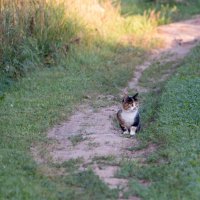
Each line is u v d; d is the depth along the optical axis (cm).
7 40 1719
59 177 1020
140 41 2253
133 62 2009
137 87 1739
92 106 1534
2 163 1073
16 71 1719
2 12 1722
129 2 2927
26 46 1777
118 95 1645
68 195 939
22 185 956
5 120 1365
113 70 1884
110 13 2356
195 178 972
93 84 1725
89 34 2067
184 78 1683
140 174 1028
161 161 1086
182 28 2572
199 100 1424
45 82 1700
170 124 1277
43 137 1266
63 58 1895
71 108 1494
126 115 1267
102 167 1076
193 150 1099
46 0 1917
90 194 945
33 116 1407
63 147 1207
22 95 1577
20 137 1251
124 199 933
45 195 930
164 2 3036
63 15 1952
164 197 920
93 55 1978
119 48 2147
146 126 1339
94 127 1356
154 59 2075
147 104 1504
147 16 2619
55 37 1919
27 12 1828
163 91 1588
